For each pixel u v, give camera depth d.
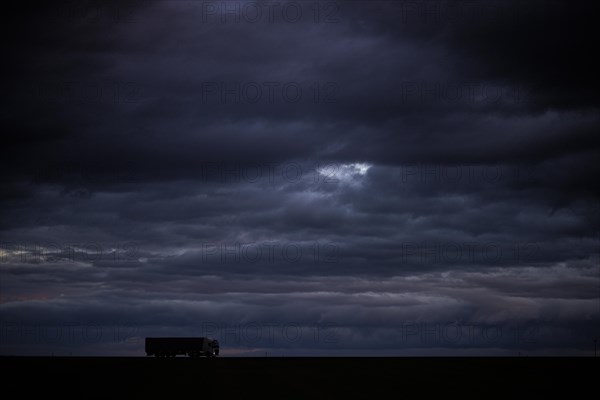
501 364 94.88
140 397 46.53
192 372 72.62
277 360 112.62
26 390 51.22
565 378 63.47
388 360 113.56
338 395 47.78
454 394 48.41
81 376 65.25
